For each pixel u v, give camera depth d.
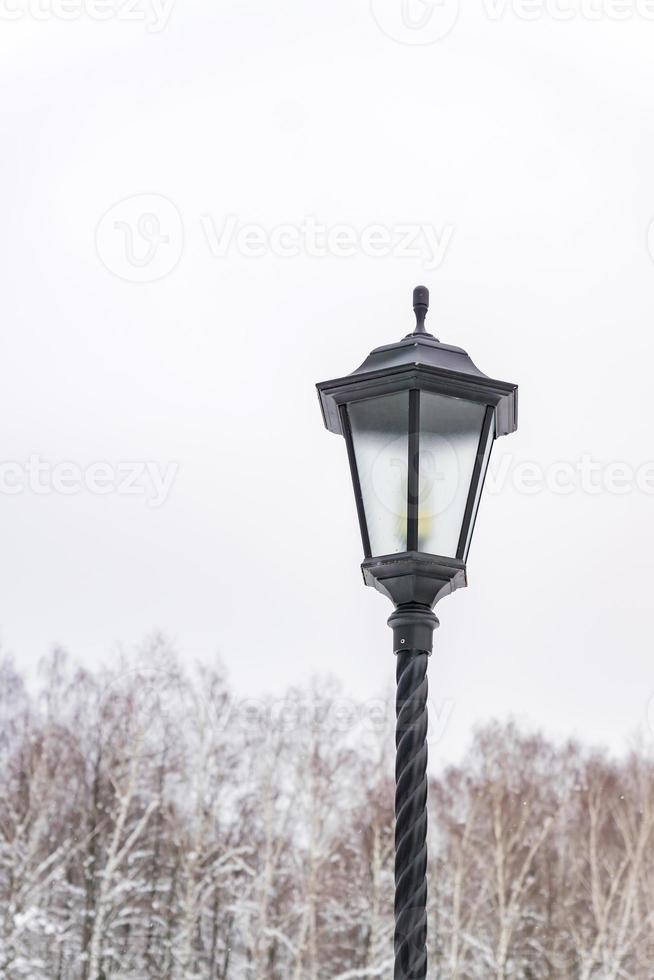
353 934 31.42
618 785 37.94
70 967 28.91
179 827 32.38
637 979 32.97
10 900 28.92
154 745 33.88
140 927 30.05
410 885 3.83
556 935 33.81
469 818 35.12
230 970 30.58
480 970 31.55
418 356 4.38
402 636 4.15
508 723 40.16
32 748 33.22
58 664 35.94
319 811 32.88
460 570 4.21
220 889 31.45
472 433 4.35
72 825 32.59
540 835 35.22
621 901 34.09
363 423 4.38
